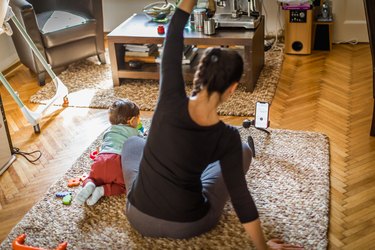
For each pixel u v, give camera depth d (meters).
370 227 2.10
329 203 2.25
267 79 3.56
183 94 1.62
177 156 1.66
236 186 1.64
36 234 2.14
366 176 2.44
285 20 3.97
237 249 1.97
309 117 3.05
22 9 3.44
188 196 1.79
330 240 2.04
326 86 3.46
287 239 2.02
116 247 2.03
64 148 2.86
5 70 4.04
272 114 3.11
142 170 1.81
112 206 2.27
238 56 1.54
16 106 3.42
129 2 4.63
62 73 3.87
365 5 2.52
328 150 2.65
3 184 2.56
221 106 3.19
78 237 2.10
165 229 1.90
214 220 1.98
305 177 2.42
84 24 3.76
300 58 4.00
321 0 4.07
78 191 2.36
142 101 3.34
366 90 3.37
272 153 2.62
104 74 3.84
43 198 2.38
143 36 3.35
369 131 2.86
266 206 2.22
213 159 1.66
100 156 2.35
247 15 3.49
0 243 2.15
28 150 2.86
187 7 1.62
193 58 3.70
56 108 3.33
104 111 3.26
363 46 4.15
